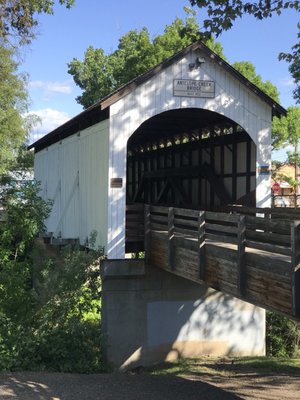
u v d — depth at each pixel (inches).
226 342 568.7
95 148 565.0
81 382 384.8
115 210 505.7
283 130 1221.7
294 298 266.1
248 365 523.5
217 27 427.5
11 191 451.2
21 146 1267.2
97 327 525.3
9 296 444.5
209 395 387.9
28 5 514.9
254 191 563.8
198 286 550.9
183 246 422.6
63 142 749.9
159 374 479.8
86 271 475.8
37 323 446.9
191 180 741.3
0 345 411.2
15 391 327.3
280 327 617.6
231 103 541.0
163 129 764.6
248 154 582.9
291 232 269.0
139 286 518.6
